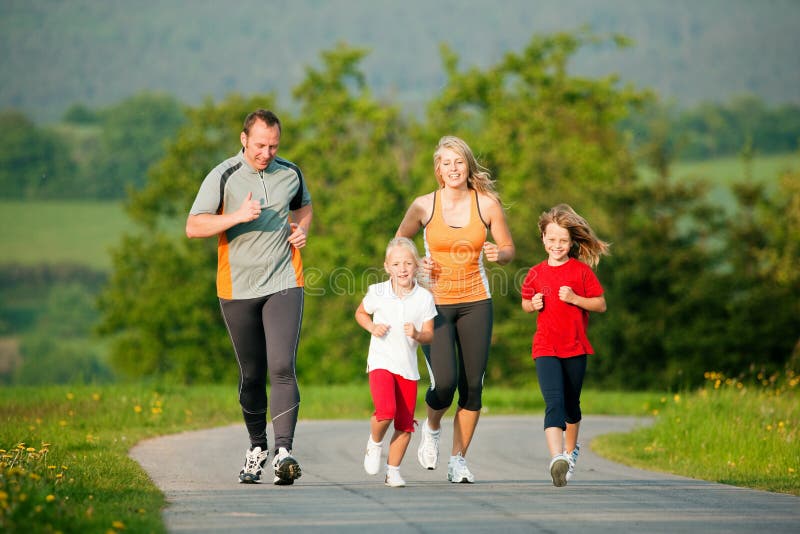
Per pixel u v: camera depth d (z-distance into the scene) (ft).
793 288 386.32
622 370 380.58
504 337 393.91
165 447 97.14
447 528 48.85
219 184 64.95
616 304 383.24
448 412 173.37
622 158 415.64
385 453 100.99
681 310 378.12
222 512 52.44
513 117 438.81
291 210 68.59
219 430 121.60
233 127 453.17
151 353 429.79
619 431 151.84
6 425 105.19
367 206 410.31
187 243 438.81
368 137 444.55
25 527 43.75
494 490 65.62
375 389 66.33
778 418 109.50
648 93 456.04
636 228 398.42
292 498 58.85
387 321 66.95
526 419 174.81
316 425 142.00
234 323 65.62
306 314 413.39
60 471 64.23
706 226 400.47
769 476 81.56
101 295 451.12
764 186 417.08
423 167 431.43
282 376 64.54
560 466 64.75
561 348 70.33
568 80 455.22
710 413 114.62
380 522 50.29
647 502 60.39
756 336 372.17
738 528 50.72
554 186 412.36
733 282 382.22
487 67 459.73
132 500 54.39
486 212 69.36
